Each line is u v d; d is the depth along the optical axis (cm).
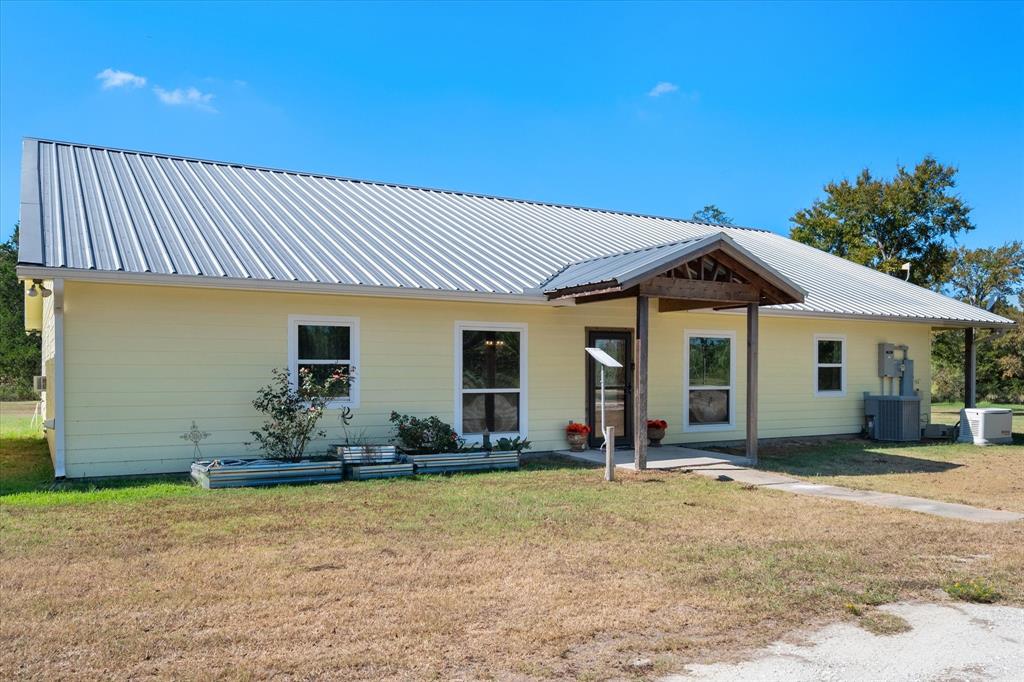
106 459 1061
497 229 1675
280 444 1138
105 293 1060
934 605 563
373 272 1224
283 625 498
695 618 523
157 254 1091
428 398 1294
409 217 1627
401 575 612
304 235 1343
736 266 1257
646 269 1146
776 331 1731
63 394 1033
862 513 892
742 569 643
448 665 440
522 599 557
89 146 1574
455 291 1224
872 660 461
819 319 1773
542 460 1330
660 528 797
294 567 631
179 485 1007
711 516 862
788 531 791
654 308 1554
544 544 721
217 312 1131
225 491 970
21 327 3488
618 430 1503
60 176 1353
